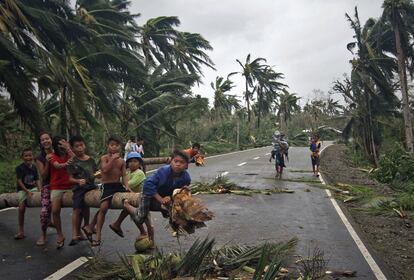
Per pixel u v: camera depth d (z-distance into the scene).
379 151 31.88
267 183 14.52
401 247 6.84
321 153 33.66
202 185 12.65
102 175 5.93
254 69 50.72
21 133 18.31
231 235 7.21
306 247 6.50
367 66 29.92
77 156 6.11
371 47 30.28
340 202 10.95
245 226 7.93
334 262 5.73
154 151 24.73
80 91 14.12
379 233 7.80
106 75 19.03
